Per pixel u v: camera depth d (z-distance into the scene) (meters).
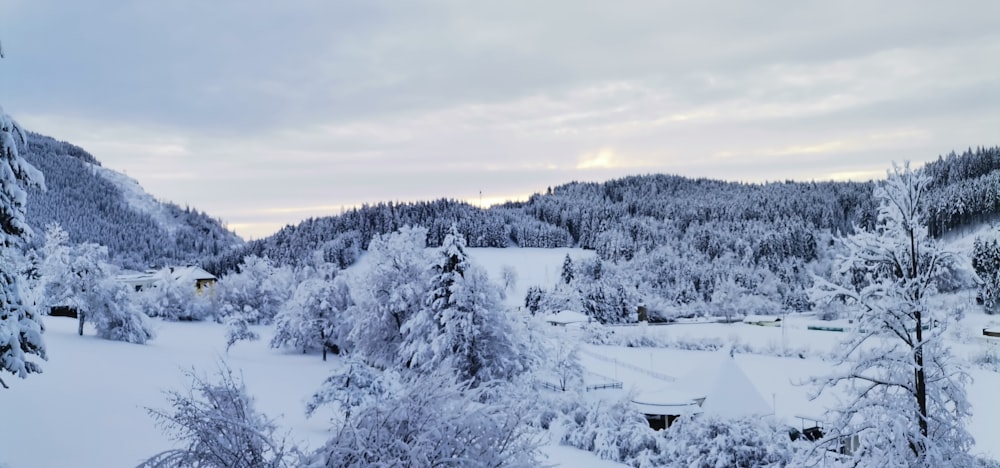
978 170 110.19
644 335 72.88
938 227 69.25
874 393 13.89
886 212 14.64
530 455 7.39
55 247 45.41
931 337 13.29
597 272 124.56
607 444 23.73
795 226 137.25
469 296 30.61
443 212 187.88
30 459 14.98
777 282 118.62
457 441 6.84
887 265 14.79
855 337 14.20
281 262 145.38
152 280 107.56
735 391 32.94
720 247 141.88
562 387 35.88
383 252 38.88
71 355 34.22
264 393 31.52
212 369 36.34
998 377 40.16
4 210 11.47
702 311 111.44
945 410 13.30
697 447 21.66
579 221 195.25
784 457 20.48
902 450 12.70
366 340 37.75
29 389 22.91
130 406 21.91
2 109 11.62
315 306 54.59
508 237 180.38
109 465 15.20
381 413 6.78
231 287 86.94
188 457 6.41
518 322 34.31
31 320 12.50
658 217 194.12
